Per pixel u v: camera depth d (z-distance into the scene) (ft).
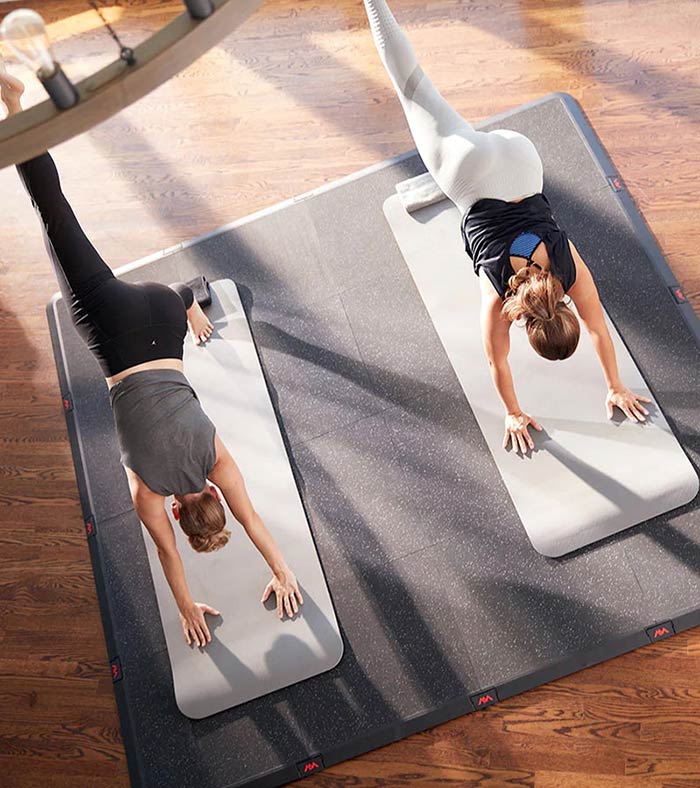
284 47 15.12
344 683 10.38
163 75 5.07
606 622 10.05
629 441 10.72
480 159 9.66
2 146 5.07
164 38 4.98
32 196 9.62
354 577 10.86
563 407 11.07
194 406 9.21
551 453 10.87
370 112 14.12
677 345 11.25
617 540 10.36
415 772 9.86
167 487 9.01
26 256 14.38
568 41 13.92
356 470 11.49
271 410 12.06
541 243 9.10
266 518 11.37
